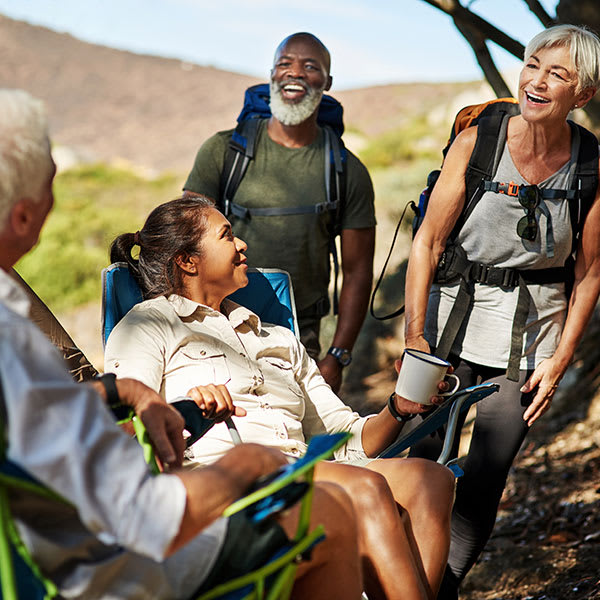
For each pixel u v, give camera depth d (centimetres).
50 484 125
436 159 1623
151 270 253
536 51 245
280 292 301
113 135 3106
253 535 157
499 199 261
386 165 1641
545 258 263
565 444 471
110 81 3619
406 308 274
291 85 341
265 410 243
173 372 238
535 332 272
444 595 277
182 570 151
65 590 139
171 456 171
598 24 410
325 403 267
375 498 201
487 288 272
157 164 2820
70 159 2131
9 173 133
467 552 279
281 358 264
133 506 129
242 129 352
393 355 820
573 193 257
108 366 232
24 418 123
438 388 237
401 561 197
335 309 369
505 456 274
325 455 141
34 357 127
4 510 130
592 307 268
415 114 2441
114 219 1588
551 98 242
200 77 3759
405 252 988
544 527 383
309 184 347
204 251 249
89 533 140
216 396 207
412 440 250
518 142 258
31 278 1372
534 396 274
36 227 141
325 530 170
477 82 2616
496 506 280
